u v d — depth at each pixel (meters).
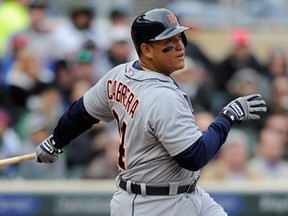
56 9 47.00
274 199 31.23
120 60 40.22
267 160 34.59
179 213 18.59
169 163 18.41
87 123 19.86
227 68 41.28
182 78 38.44
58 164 33.31
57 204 30.59
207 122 35.22
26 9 44.19
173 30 18.12
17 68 37.72
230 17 48.78
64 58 40.66
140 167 18.48
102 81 19.33
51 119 35.53
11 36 41.53
